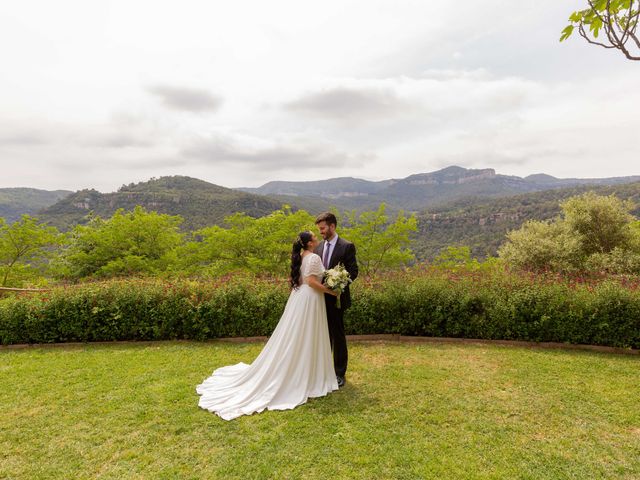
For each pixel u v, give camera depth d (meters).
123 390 4.45
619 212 12.01
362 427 3.58
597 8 2.77
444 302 6.53
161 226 16.58
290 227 13.92
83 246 16.02
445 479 2.81
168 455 3.15
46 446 3.29
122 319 6.62
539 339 6.22
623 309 5.93
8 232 16.91
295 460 3.05
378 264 13.98
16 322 6.53
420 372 4.97
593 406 3.99
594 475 2.87
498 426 3.58
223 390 4.30
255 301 6.71
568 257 11.29
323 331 4.43
